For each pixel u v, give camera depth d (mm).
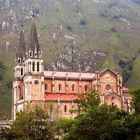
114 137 198500
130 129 197250
